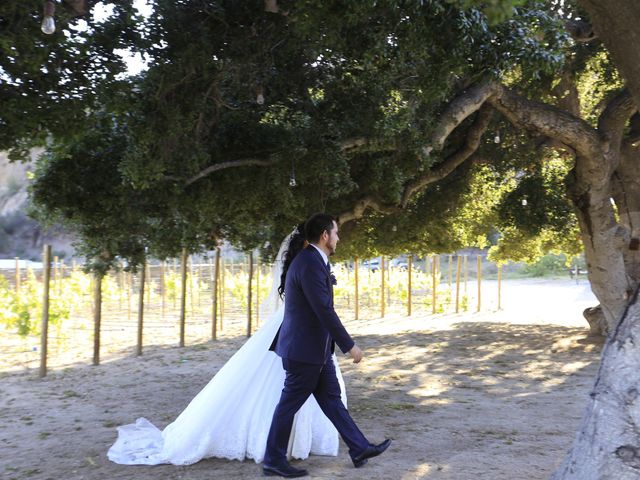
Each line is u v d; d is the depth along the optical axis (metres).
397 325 17.12
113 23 6.17
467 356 11.45
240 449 5.09
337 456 5.23
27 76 5.61
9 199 49.66
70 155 7.83
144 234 10.19
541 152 12.66
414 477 4.70
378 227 13.91
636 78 3.49
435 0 5.55
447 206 13.55
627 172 11.52
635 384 2.93
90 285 17.95
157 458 5.09
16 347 13.02
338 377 5.34
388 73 7.40
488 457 5.21
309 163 8.23
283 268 5.11
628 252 11.03
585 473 2.95
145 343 13.68
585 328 15.30
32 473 4.98
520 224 13.59
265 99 8.23
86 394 8.35
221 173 8.82
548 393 8.07
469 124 11.42
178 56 6.69
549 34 6.59
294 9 6.05
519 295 27.22
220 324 16.09
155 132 6.86
